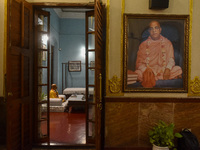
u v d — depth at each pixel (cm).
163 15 305
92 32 316
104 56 310
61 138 347
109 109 305
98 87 266
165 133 280
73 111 575
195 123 309
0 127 320
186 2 308
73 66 903
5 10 313
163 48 309
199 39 310
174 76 310
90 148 310
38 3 316
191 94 312
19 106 272
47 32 343
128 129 307
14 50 255
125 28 304
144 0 307
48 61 340
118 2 306
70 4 318
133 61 308
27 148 295
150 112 308
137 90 307
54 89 630
